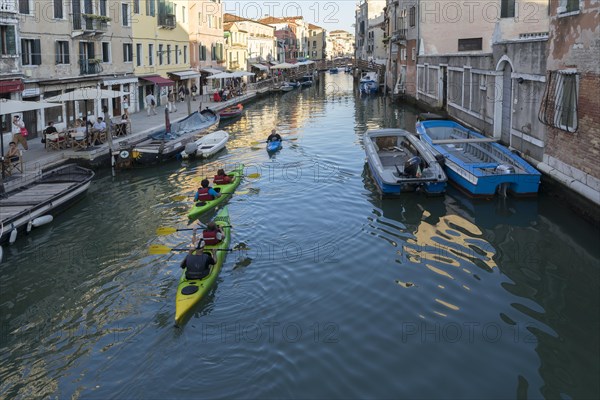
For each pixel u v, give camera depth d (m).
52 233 14.18
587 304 9.65
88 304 10.34
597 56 12.50
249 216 14.95
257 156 23.45
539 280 10.62
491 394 7.37
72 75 27.11
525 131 17.38
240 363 8.27
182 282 10.48
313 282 10.84
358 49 104.31
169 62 41.06
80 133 21.19
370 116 36.88
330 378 7.81
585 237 12.67
